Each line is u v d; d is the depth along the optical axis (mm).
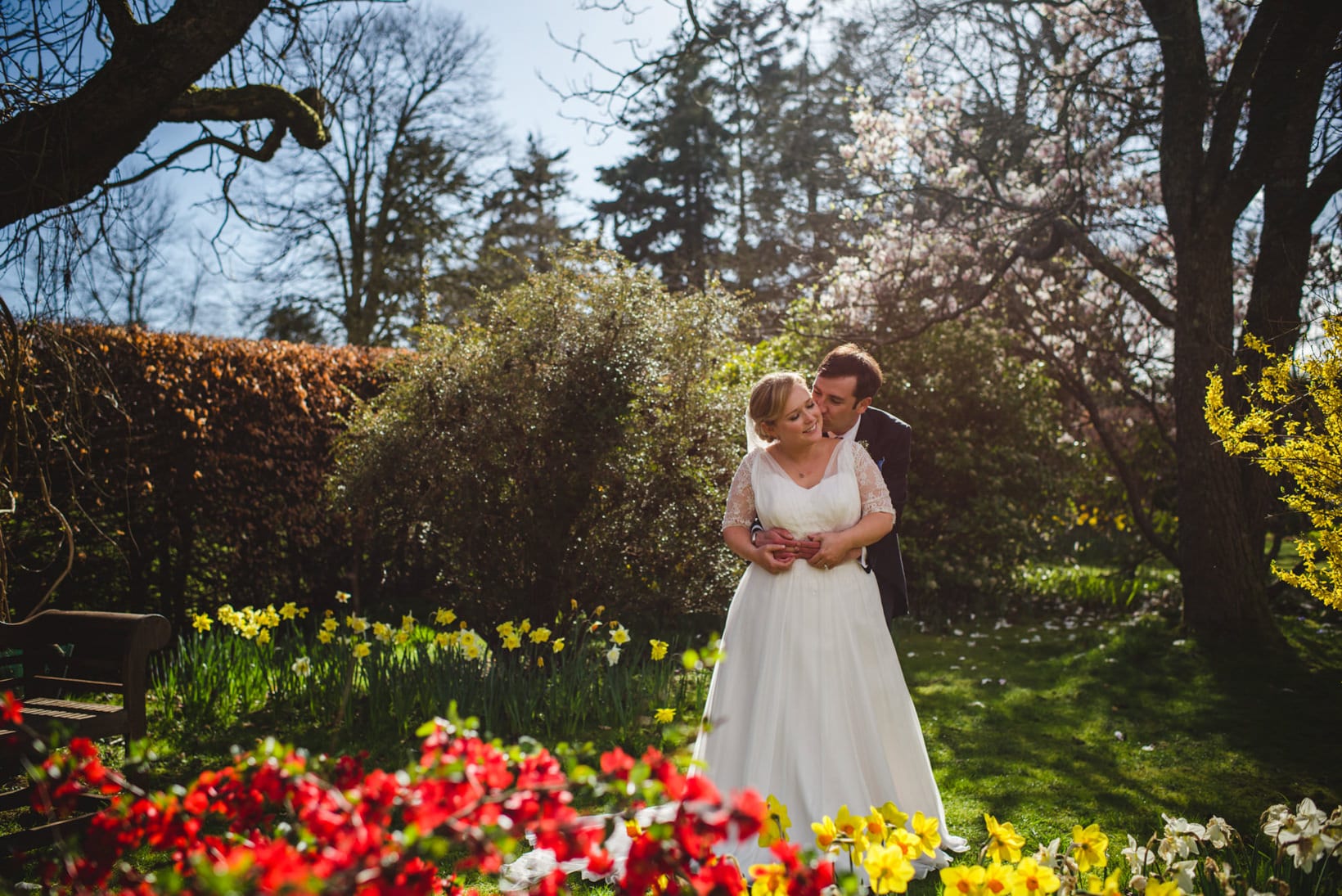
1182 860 2170
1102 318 8820
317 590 7242
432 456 5152
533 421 5082
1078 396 8344
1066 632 7191
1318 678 5340
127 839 1499
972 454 8016
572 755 1440
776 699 2939
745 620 3094
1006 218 7801
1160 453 9117
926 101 8680
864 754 2945
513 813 1356
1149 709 4883
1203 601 6277
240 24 3652
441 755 1430
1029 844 3197
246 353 6547
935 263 8352
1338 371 3338
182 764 3832
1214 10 8430
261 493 6590
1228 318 6359
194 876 1305
